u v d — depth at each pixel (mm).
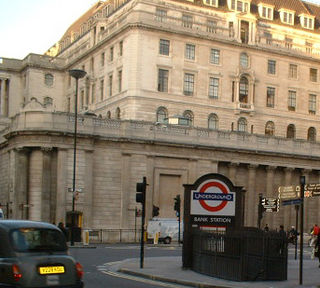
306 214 70938
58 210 55375
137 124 60250
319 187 35781
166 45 77000
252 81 81750
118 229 57375
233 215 26406
